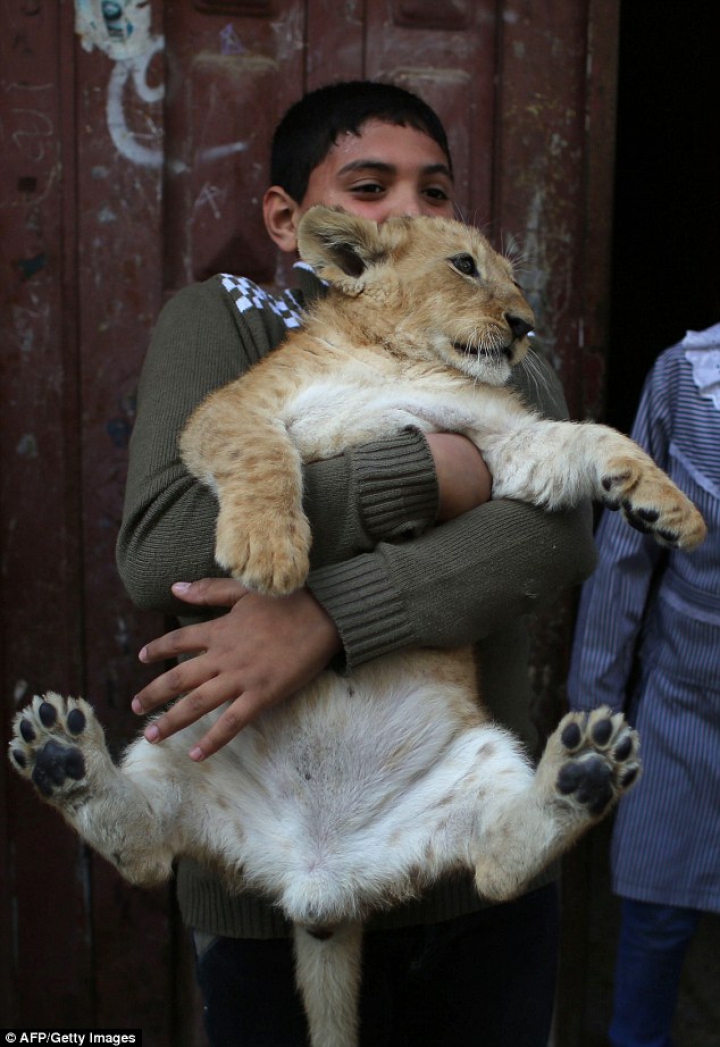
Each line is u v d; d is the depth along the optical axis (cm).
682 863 295
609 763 164
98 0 290
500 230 319
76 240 296
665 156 682
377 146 233
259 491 172
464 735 191
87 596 304
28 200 293
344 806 183
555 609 330
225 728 165
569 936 351
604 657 301
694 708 292
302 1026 200
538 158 318
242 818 187
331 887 178
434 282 226
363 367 215
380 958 205
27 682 304
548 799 166
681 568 296
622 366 721
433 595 173
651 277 707
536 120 316
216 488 178
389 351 226
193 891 203
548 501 193
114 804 172
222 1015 203
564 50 315
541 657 330
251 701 166
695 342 294
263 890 186
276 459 178
